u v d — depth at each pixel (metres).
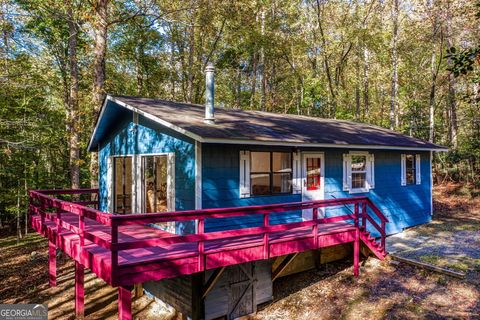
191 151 7.24
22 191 16.70
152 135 8.48
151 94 21.69
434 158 23.94
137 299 8.62
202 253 5.69
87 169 19.34
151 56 21.30
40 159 18.20
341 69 24.66
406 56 24.05
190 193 7.24
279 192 8.69
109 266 5.03
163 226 8.10
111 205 10.20
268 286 7.84
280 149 8.59
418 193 13.60
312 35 23.34
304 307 7.42
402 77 26.38
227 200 7.46
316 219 7.54
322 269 9.17
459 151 22.20
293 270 8.55
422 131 25.41
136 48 20.67
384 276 8.39
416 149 12.62
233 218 7.58
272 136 7.66
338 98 24.92
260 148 8.14
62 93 18.06
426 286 7.67
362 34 20.94
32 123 13.81
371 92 31.38
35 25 16.56
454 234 11.89
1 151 14.07
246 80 29.62
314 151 9.48
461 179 22.02
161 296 7.91
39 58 14.89
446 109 26.69
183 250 5.93
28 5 13.36
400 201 12.62
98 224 8.90
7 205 18.03
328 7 21.95
